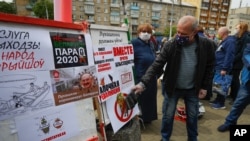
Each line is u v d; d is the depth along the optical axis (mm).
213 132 3369
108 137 2406
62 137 1688
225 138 3189
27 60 1468
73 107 1793
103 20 51188
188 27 2246
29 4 44094
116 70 2414
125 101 2500
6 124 1362
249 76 2973
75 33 1835
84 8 48438
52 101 1622
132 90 2549
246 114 4215
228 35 4262
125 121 2512
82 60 1887
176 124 3641
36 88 1515
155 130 3387
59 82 1678
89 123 1943
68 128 1738
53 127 1625
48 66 1597
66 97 1734
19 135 1422
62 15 2469
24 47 1452
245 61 3006
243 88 3150
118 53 2465
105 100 2201
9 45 1372
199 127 3539
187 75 2473
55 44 1656
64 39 1729
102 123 2150
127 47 2652
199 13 65688
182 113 3777
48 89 1594
